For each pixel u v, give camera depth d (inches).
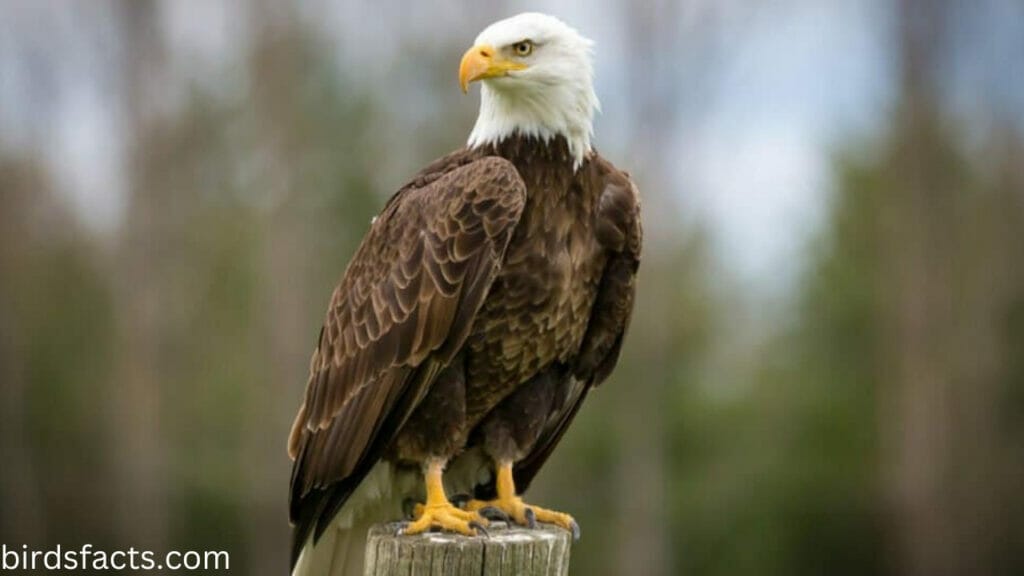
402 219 266.2
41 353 960.3
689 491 883.4
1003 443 906.1
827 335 924.6
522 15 273.3
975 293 922.1
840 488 883.4
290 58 953.5
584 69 268.2
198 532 928.3
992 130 960.9
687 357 912.9
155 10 973.2
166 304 967.0
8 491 943.0
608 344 279.9
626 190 268.8
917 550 892.0
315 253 946.7
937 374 904.3
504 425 274.5
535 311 264.4
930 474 892.6
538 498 877.8
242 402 933.8
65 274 977.5
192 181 986.7
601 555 889.5
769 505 877.2
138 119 983.0
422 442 262.5
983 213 936.3
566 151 266.4
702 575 886.4
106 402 952.3
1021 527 898.7
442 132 912.9
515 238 261.7
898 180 938.1
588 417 880.3
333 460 263.0
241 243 960.3
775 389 903.1
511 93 265.9
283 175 953.5
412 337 258.1
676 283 895.7
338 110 954.1
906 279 919.0
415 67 916.0
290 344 932.6
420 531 243.3
